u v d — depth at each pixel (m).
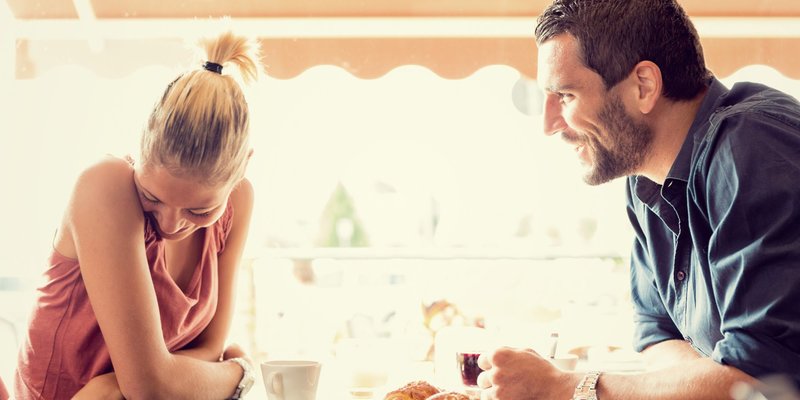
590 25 1.27
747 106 1.16
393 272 3.00
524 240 6.15
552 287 2.91
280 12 2.31
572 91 1.30
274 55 2.28
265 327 2.33
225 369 1.31
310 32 2.31
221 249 1.44
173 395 1.20
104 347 1.24
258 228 3.20
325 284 3.03
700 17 2.39
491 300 2.37
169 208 1.16
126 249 1.16
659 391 1.08
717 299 1.13
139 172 1.15
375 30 2.32
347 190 6.91
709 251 1.13
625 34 1.25
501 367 1.15
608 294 3.01
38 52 2.39
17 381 1.28
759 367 1.04
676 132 1.28
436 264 2.83
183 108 1.10
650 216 1.45
